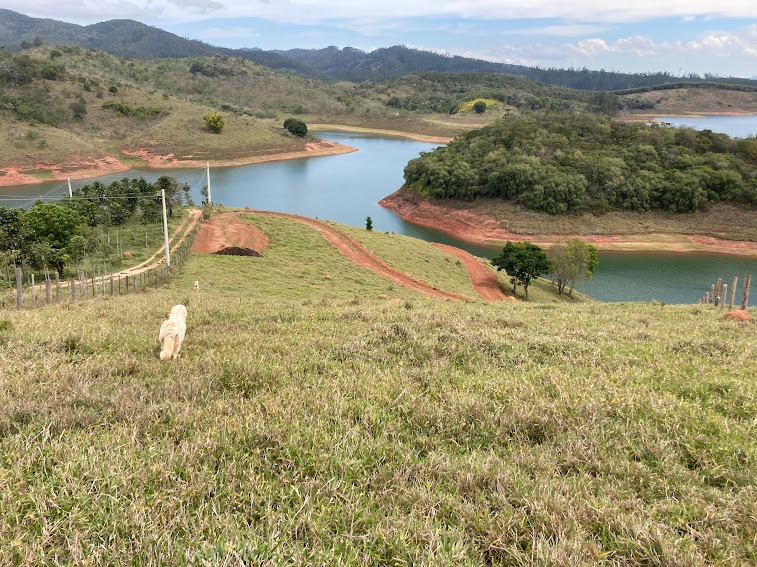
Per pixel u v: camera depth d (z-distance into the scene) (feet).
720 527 13.00
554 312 59.98
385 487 14.11
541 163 359.25
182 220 204.13
